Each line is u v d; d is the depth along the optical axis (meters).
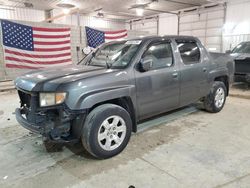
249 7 11.77
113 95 2.75
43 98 2.48
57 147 3.13
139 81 3.05
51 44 8.27
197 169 2.55
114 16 18.17
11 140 3.38
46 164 2.70
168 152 2.96
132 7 14.62
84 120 2.61
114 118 2.80
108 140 2.76
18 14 14.48
